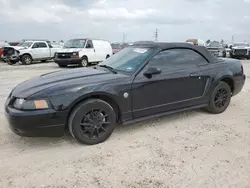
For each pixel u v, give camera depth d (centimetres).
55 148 325
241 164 286
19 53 1570
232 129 392
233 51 2234
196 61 431
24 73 1110
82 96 314
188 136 365
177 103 404
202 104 440
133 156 304
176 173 268
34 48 1648
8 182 250
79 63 1418
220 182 252
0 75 1032
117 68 390
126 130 387
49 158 299
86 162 290
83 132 325
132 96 354
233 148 326
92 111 328
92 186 244
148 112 376
